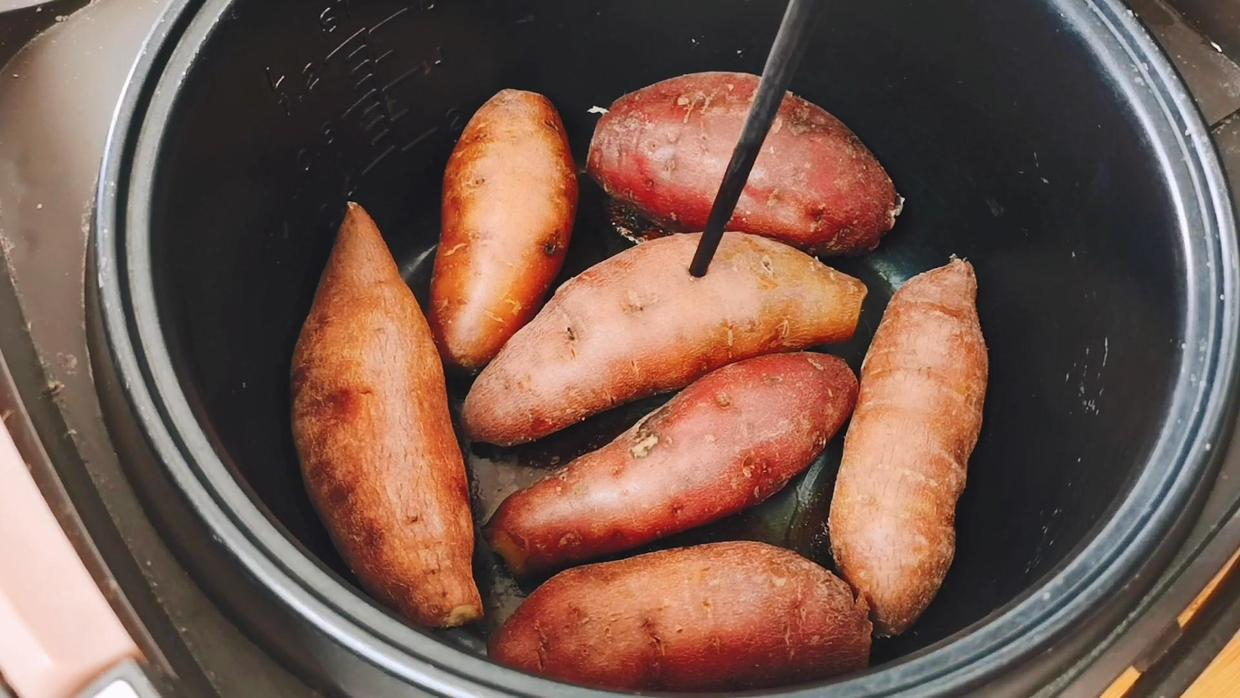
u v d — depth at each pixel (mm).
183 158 343
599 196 457
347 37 389
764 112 337
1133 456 334
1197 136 345
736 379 390
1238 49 383
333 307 394
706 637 359
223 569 309
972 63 397
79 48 375
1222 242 337
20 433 309
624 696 292
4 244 354
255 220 386
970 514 404
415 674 294
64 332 347
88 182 362
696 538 405
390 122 423
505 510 386
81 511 319
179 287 336
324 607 298
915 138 431
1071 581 309
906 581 371
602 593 364
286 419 394
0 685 280
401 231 451
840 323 408
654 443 384
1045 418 393
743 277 396
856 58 421
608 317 392
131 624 297
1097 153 371
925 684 297
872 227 427
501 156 416
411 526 366
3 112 368
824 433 393
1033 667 308
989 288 430
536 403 393
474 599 368
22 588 282
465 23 414
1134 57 354
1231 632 332
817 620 361
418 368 385
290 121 388
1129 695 329
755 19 426
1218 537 331
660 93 427
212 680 313
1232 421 328
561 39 433
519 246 408
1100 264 377
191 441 309
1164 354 341
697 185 418
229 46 352
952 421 386
